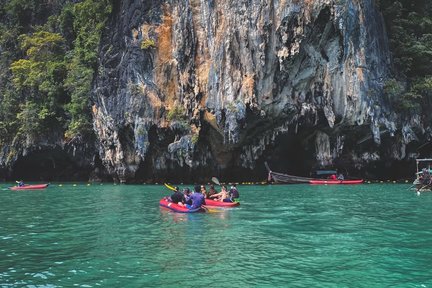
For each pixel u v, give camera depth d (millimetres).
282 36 29828
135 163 36219
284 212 16078
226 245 10266
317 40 30219
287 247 10008
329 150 34281
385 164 35656
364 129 32781
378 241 10625
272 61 30859
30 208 18609
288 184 32781
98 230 12516
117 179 38250
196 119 33469
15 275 7938
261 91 31312
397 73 34312
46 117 42156
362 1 31391
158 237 11320
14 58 48625
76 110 39562
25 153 42969
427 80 33375
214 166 35750
